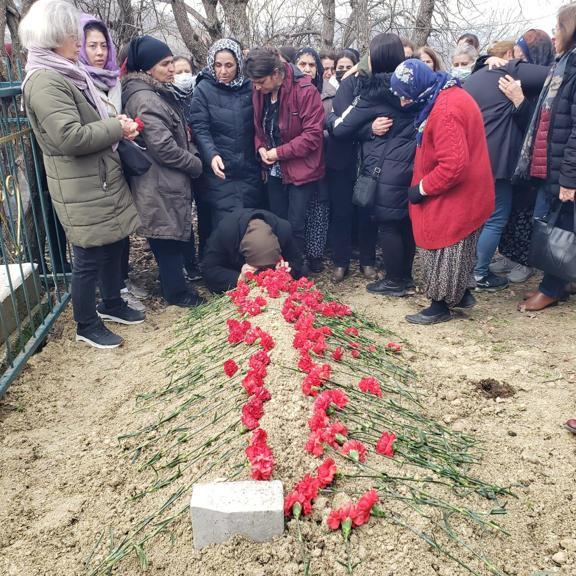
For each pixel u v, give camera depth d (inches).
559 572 79.1
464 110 138.8
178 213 164.2
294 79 174.4
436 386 126.7
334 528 77.8
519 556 80.9
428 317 163.0
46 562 85.5
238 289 151.1
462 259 151.4
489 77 171.6
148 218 161.6
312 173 181.8
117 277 161.2
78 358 147.9
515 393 125.2
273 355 114.7
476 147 143.2
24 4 242.5
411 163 166.7
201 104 177.0
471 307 175.2
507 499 91.4
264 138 180.5
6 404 127.8
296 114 174.7
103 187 136.2
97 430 115.9
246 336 123.9
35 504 97.6
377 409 107.7
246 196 185.8
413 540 78.0
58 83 124.8
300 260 178.1
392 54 161.2
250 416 94.5
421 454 96.7
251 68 163.5
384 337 149.6
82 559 84.9
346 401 99.5
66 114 124.6
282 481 85.0
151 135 154.8
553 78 154.1
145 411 116.9
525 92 171.9
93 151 130.3
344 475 85.5
